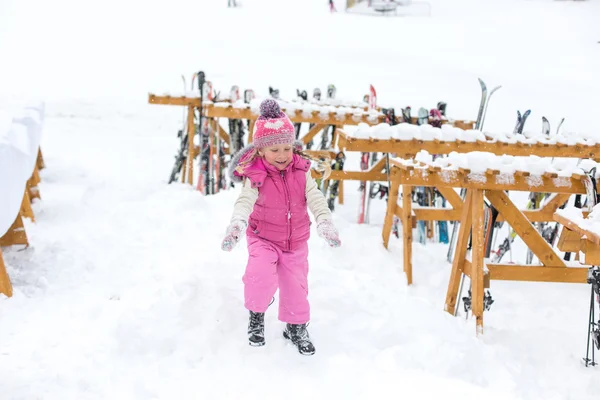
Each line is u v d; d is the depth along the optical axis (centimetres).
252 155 304
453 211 487
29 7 2908
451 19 3331
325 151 648
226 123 1062
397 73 1767
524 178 371
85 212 565
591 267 346
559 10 3406
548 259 382
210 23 2925
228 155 725
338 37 2666
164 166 851
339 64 1920
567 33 2780
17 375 290
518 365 322
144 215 532
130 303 372
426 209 487
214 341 317
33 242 475
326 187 668
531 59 2141
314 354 309
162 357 307
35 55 1861
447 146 516
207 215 530
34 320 354
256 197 305
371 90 687
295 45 2370
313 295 368
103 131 1083
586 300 443
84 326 345
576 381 314
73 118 1158
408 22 3228
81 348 318
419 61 2052
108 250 465
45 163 814
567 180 376
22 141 479
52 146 940
